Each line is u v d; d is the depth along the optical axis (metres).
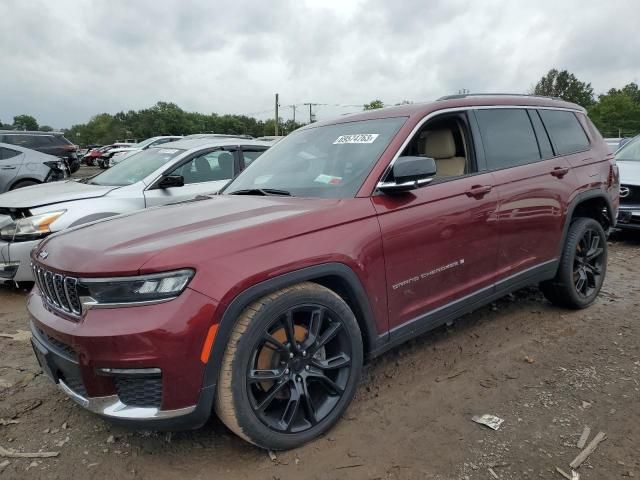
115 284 2.25
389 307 2.97
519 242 3.78
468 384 3.27
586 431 2.72
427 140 3.65
